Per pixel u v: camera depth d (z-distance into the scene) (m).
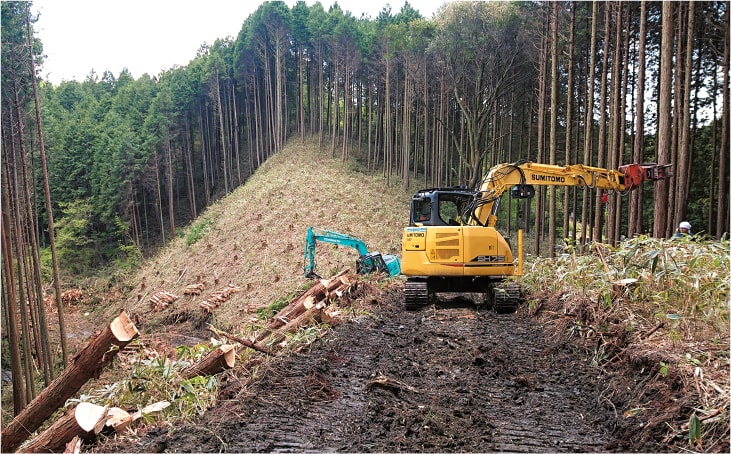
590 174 10.98
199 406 4.49
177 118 54.50
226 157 55.94
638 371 4.84
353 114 52.38
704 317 5.16
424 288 9.83
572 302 7.55
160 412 4.41
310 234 17.80
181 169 57.88
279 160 47.41
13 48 18.73
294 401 4.63
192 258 31.77
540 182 10.73
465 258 9.76
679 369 4.29
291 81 57.00
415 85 37.00
